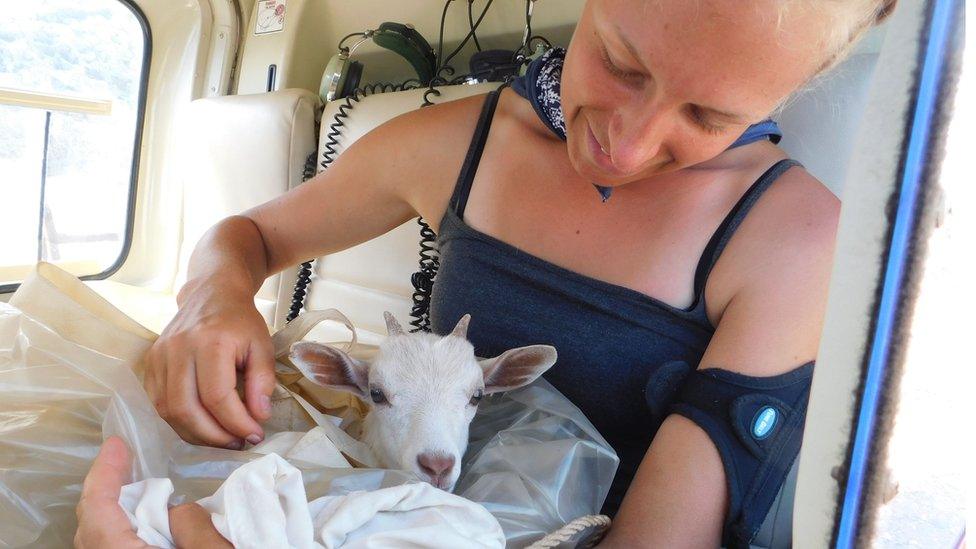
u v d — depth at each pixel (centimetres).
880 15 74
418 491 68
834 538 42
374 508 65
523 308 110
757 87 72
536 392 105
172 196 239
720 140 82
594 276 106
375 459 105
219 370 88
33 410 81
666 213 105
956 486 42
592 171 93
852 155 43
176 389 88
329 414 123
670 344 103
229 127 219
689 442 87
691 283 103
